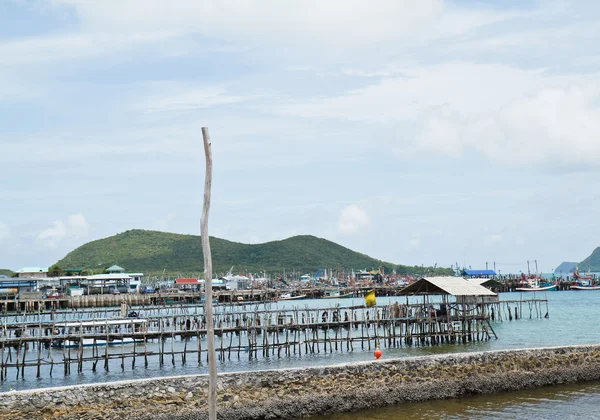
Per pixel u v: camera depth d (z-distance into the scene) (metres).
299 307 153.12
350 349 69.19
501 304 141.38
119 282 162.25
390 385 35.94
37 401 30.00
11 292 144.62
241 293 172.88
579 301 153.00
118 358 66.88
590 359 40.44
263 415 33.00
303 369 34.38
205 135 23.94
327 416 33.94
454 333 70.44
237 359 64.25
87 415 30.53
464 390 37.44
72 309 133.75
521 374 38.78
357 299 194.25
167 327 90.56
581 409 34.62
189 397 32.03
